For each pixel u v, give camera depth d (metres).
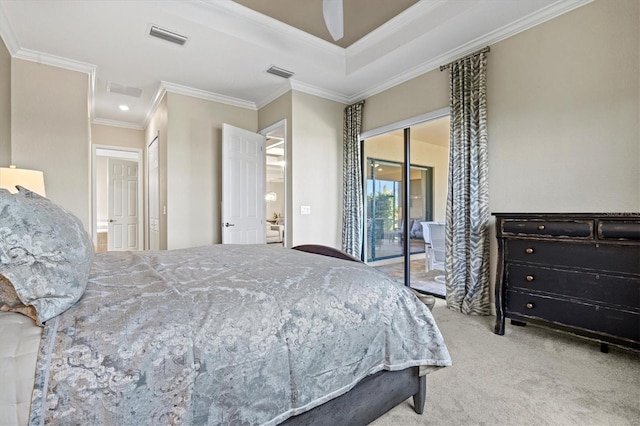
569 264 2.11
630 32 2.18
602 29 2.30
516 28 2.76
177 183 4.09
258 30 3.10
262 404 0.95
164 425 0.79
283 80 3.97
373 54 3.46
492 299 2.95
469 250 3.04
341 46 3.71
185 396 0.82
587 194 2.37
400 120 3.89
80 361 0.73
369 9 2.98
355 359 1.20
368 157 4.85
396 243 5.44
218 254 1.82
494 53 2.94
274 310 1.04
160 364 0.80
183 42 3.03
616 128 2.24
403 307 1.38
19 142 3.12
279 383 0.99
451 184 3.20
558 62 2.53
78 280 0.91
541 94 2.62
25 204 0.90
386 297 1.34
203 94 4.32
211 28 2.83
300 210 4.13
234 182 4.25
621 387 1.70
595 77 2.34
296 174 4.10
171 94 4.07
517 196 2.77
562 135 2.50
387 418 1.46
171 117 4.06
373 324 1.26
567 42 2.48
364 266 1.53
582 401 1.58
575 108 2.43
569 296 2.11
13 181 2.55
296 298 1.12
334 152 4.49
